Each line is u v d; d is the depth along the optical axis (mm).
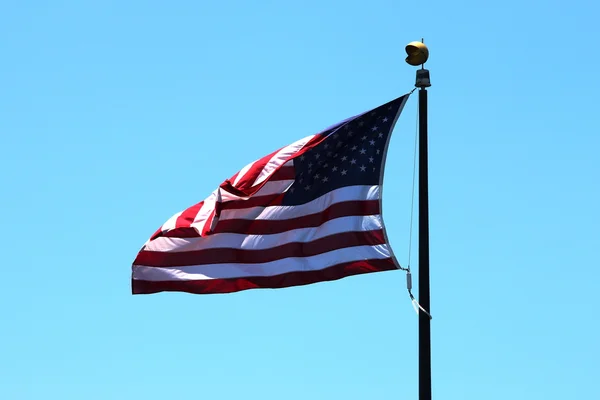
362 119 19594
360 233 19234
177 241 20656
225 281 20328
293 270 19719
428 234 16266
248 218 20156
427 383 15820
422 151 16516
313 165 19844
